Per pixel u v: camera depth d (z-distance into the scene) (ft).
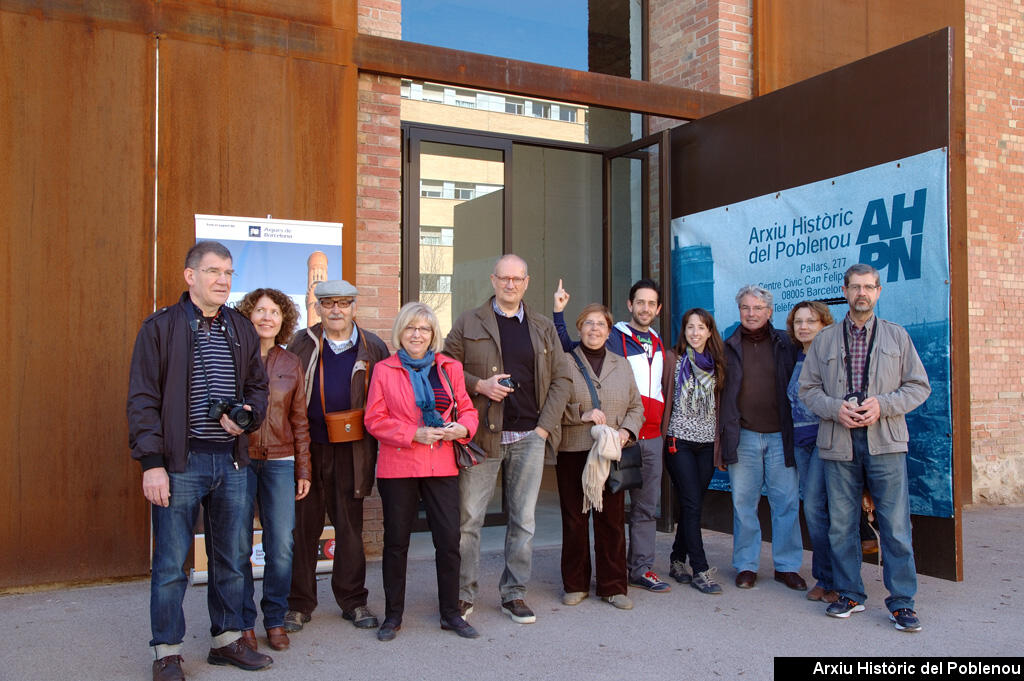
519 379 14.58
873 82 17.60
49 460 15.92
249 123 17.58
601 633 13.79
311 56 18.20
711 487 21.12
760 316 16.65
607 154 24.68
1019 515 24.64
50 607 14.99
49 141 16.01
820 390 14.92
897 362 14.23
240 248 17.30
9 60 15.76
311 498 14.02
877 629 13.97
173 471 11.21
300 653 12.78
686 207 22.26
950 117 16.14
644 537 16.65
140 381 11.21
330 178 18.28
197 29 17.21
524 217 23.76
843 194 18.15
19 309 15.72
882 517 14.15
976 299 26.40
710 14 23.30
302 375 13.57
